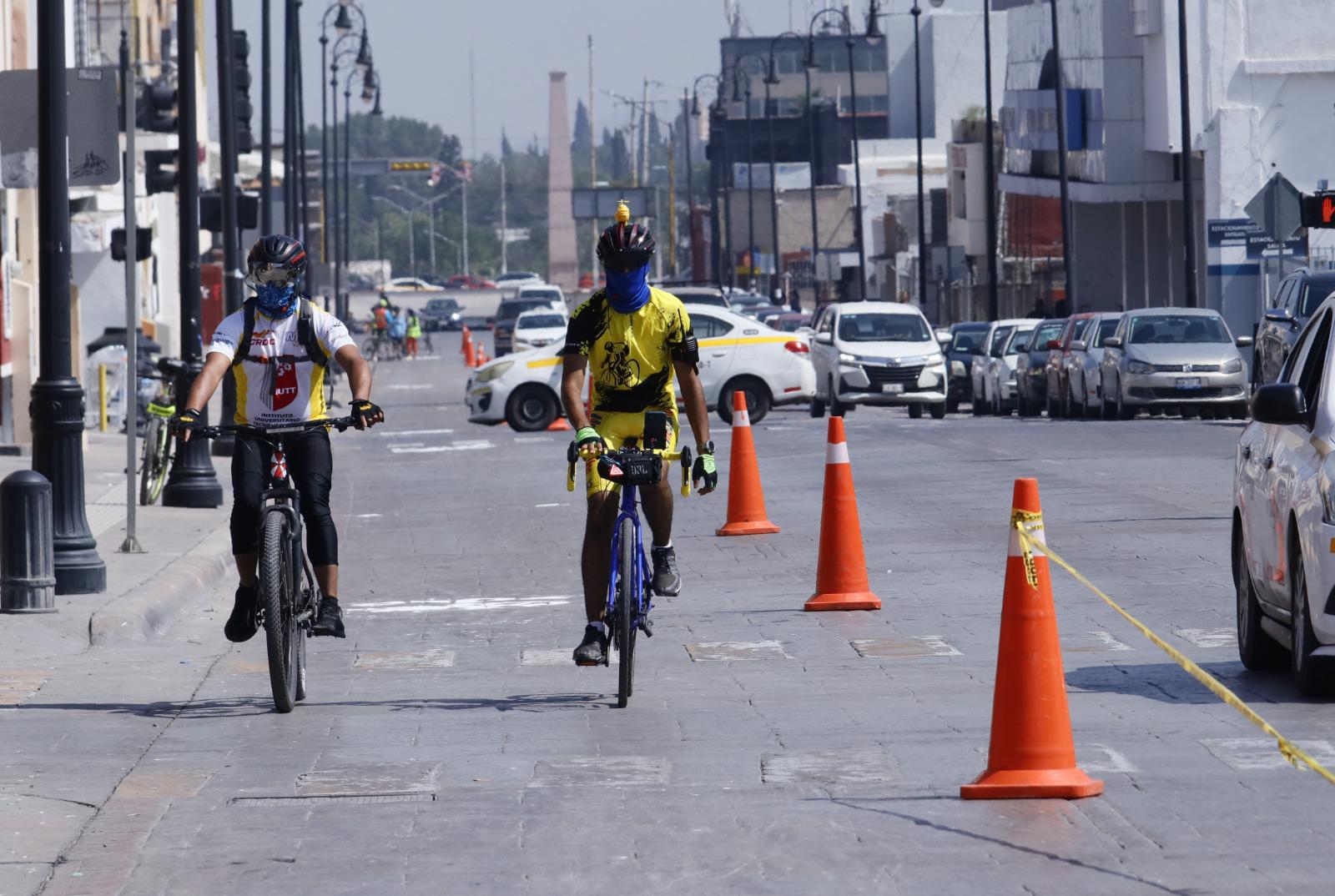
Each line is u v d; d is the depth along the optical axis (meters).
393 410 138.25
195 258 65.12
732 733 26.22
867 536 51.72
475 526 59.41
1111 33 174.88
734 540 52.06
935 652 33.50
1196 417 103.81
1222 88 163.25
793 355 103.12
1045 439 82.69
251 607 29.30
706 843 20.06
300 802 22.52
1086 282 194.88
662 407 28.72
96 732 27.31
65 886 19.06
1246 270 156.75
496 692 30.73
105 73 42.88
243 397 28.81
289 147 169.75
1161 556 44.66
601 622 28.95
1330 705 27.22
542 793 22.64
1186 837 19.58
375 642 37.44
